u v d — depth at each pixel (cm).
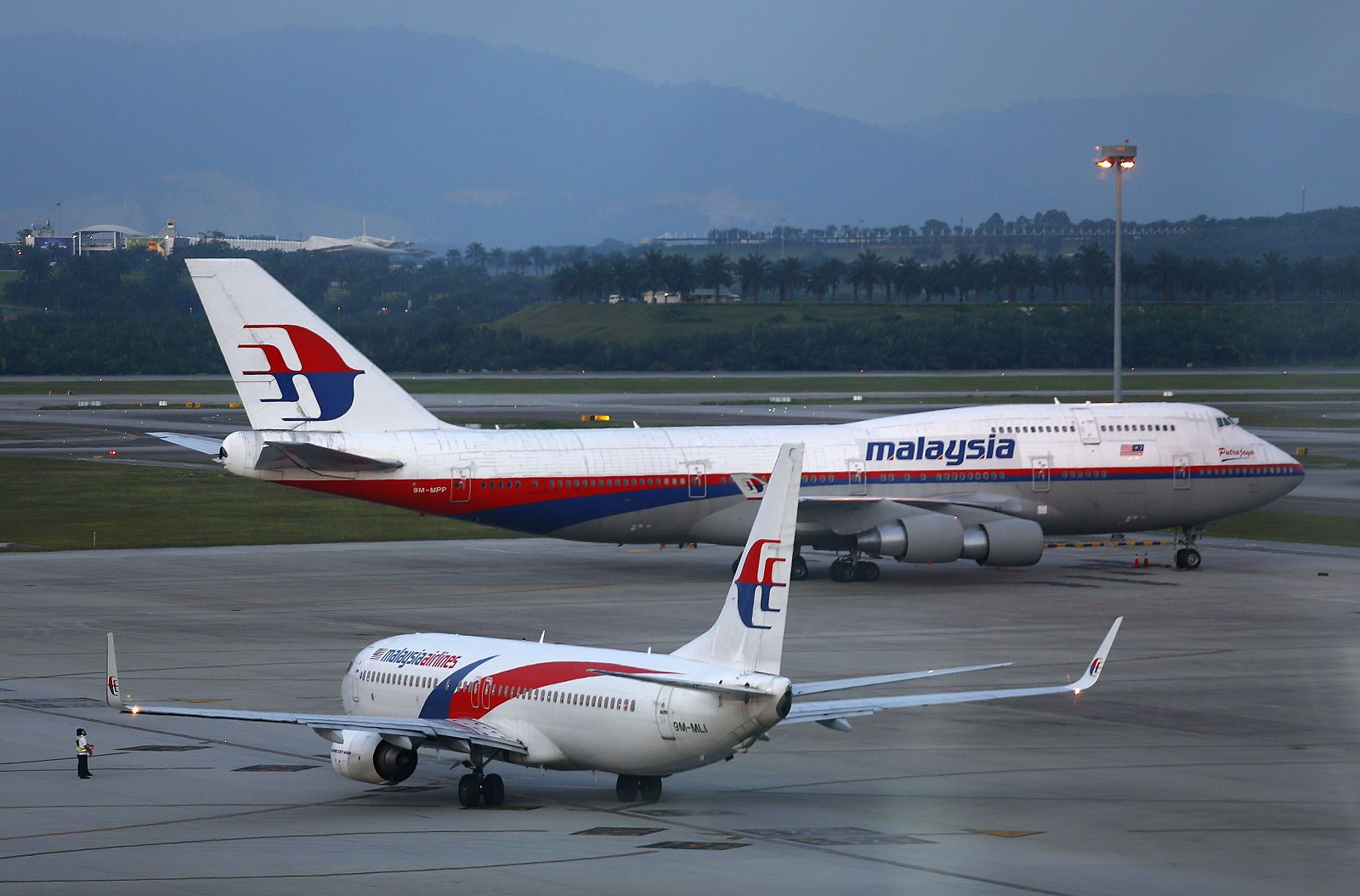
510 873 10512
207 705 16750
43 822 12031
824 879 10438
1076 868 10800
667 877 10431
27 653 19850
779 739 15438
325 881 10300
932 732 15762
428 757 14500
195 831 11750
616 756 11925
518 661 12875
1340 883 10456
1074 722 16262
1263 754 14800
